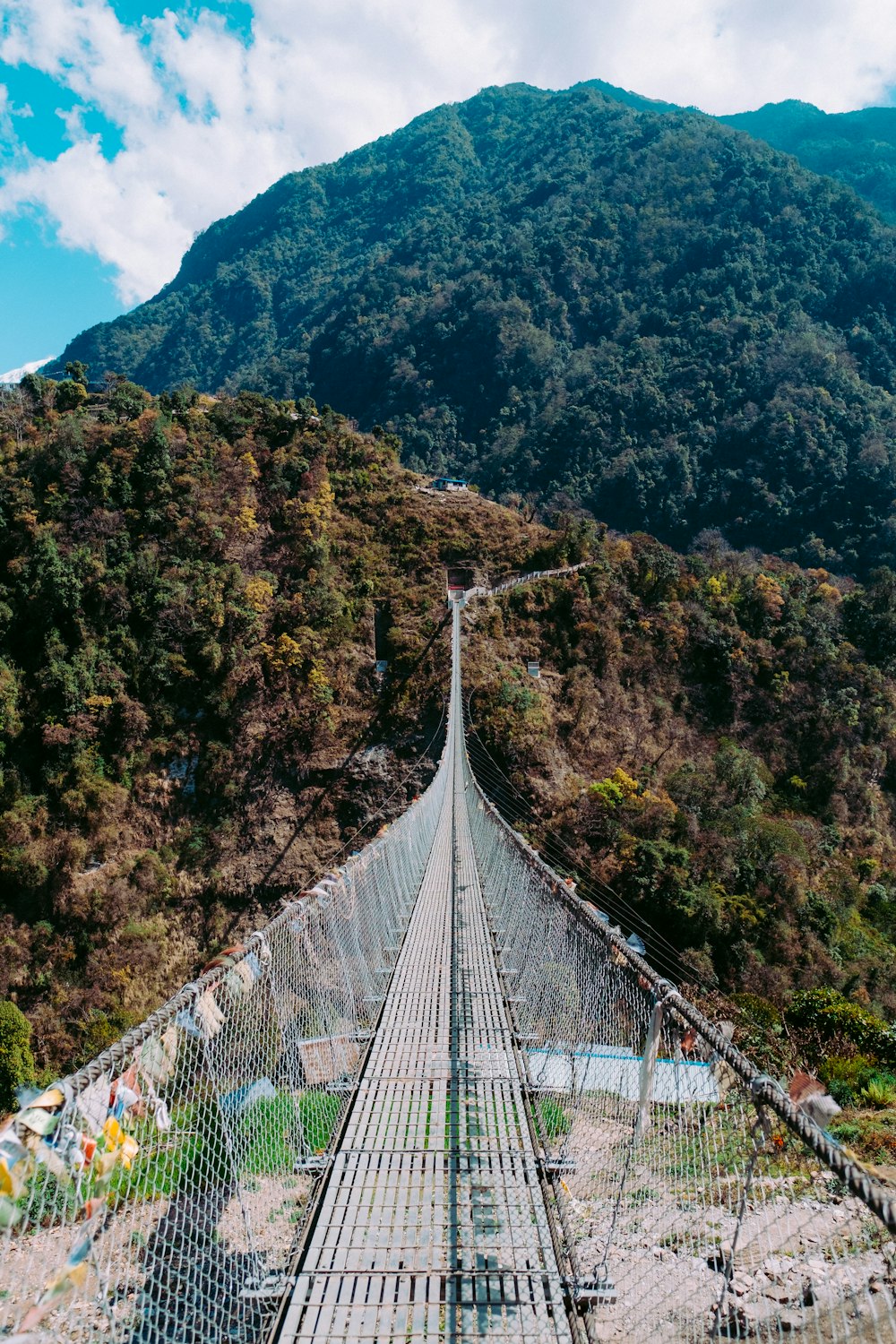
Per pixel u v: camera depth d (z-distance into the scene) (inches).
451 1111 162.1
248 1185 140.6
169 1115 109.7
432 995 235.6
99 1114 80.1
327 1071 179.3
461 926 318.0
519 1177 137.1
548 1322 105.1
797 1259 116.0
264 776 1094.4
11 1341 70.9
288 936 158.1
